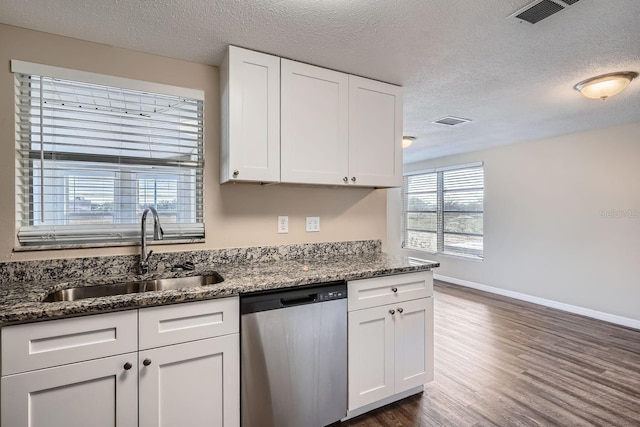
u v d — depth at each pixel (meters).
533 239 4.29
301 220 2.37
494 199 4.75
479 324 3.50
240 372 1.55
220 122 2.08
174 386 1.42
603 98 2.39
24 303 1.27
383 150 2.33
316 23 1.65
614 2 1.48
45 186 1.76
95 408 1.29
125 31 1.71
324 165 2.10
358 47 1.88
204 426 1.48
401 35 1.76
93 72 1.81
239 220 2.16
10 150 1.66
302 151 2.02
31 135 1.73
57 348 1.24
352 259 2.32
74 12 1.54
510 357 2.72
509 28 1.69
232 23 1.64
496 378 2.39
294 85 2.01
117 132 1.89
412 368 2.07
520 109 2.94
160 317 1.39
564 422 1.90
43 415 1.22
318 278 1.73
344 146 2.17
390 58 2.01
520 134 3.92
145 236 1.81
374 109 2.30
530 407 2.04
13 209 1.66
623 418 1.94
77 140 1.81
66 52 1.76
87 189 1.84
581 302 3.82
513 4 1.50
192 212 2.09
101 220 1.88
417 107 2.89
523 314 3.83
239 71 1.86
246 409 1.56
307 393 1.71
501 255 4.67
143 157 1.97
